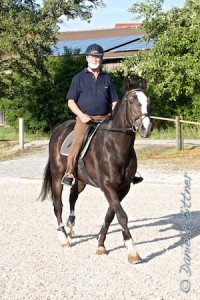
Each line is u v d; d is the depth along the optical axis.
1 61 26.25
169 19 18.75
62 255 8.27
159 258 8.02
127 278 7.15
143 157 20.02
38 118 30.27
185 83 18.45
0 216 11.05
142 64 18.81
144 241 9.01
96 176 8.23
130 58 20.03
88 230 9.82
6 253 8.39
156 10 19.16
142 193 13.38
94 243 8.96
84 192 13.61
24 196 13.30
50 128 30.62
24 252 8.45
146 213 11.16
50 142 9.52
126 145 7.89
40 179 16.02
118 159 7.89
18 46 24.39
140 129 7.55
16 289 6.81
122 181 8.00
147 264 7.74
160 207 11.72
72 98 8.57
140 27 19.69
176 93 18.55
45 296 6.56
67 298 6.48
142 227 10.00
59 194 9.23
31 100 30.02
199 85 18.81
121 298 6.45
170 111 28.06
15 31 24.14
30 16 24.59
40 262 7.91
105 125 8.16
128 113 7.76
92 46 8.48
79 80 8.57
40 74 27.36
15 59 25.59
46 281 7.09
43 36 24.53
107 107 8.66
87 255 8.27
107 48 35.00
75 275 7.31
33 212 11.42
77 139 8.49
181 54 18.52
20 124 24.42
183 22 18.72
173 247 8.60
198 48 17.80
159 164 18.30
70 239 9.24
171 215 10.93
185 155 19.59
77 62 30.20
